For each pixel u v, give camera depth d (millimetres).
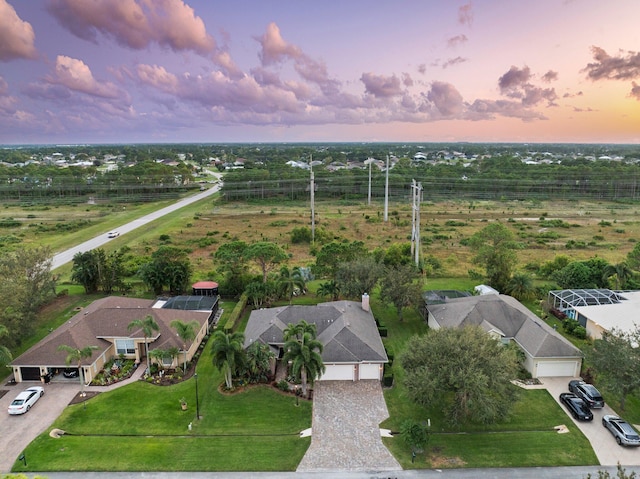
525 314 45094
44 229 106562
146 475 27922
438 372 31516
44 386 38469
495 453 29797
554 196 157000
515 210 133500
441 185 160750
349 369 39250
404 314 54625
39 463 28906
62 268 74625
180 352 40938
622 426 30922
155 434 32094
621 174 155000
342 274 55781
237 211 134625
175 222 116750
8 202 152875
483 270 71250
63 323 50688
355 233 102938
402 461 29141
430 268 69062
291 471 28266
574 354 38844
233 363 35969
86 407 35344
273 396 37062
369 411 34844
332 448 30500
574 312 50812
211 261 79938
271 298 58875
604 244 90375
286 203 150500
